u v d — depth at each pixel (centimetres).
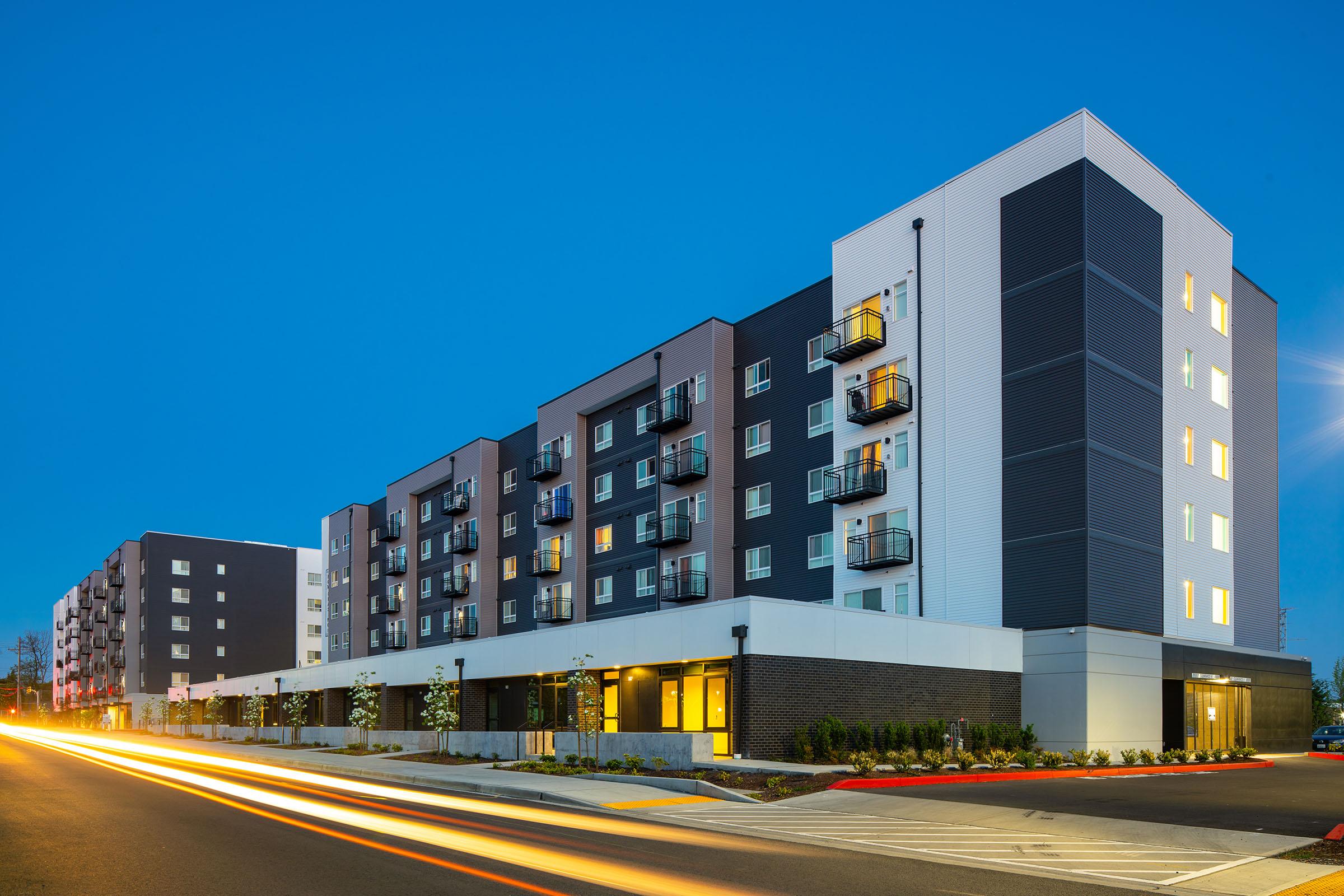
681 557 4384
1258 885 1082
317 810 1677
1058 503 3066
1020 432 3200
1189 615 3425
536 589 5441
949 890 1022
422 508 6919
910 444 3559
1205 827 1511
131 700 9150
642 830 1452
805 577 3900
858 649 2736
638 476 4750
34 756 3822
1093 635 2939
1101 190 3206
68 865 1094
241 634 9781
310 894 930
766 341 4247
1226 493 3756
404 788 2217
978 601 3250
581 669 2912
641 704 3067
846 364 3847
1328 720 5394
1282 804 1786
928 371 3531
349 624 7562
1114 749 2950
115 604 10031
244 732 5419
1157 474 3334
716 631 2662
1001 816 1622
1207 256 3794
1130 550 3147
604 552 4919
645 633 2972
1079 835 1455
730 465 4303
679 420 4384
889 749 2627
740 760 2395
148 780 2458
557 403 5347
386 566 7231
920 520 3469
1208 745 3397
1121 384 3195
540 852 1187
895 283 3709
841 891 991
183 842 1267
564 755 2703
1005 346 3284
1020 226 3297
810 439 3969
